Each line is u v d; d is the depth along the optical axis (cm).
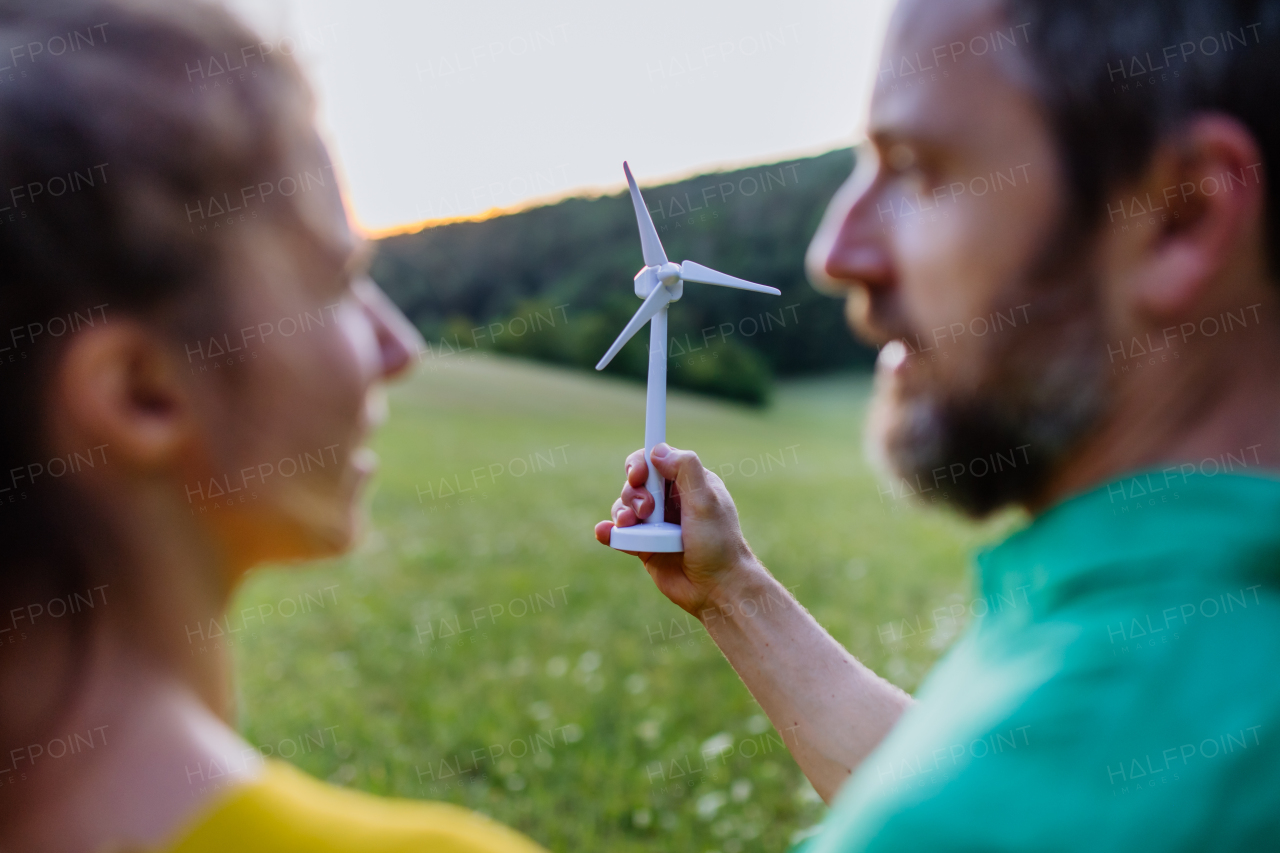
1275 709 79
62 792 68
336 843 69
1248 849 77
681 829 417
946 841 83
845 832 93
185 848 67
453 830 74
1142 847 78
